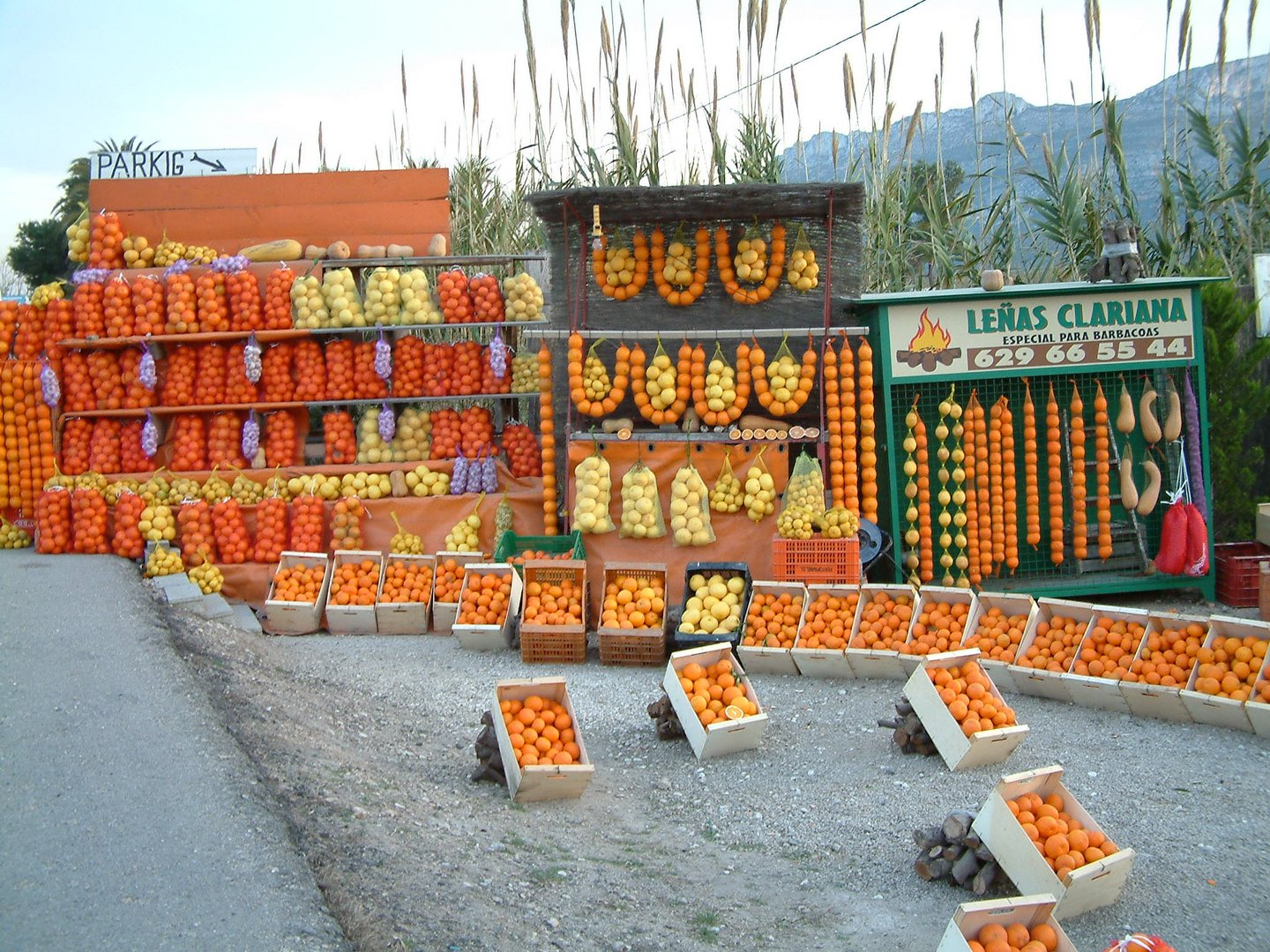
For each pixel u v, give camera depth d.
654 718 7.82
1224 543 11.84
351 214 13.46
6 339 12.62
